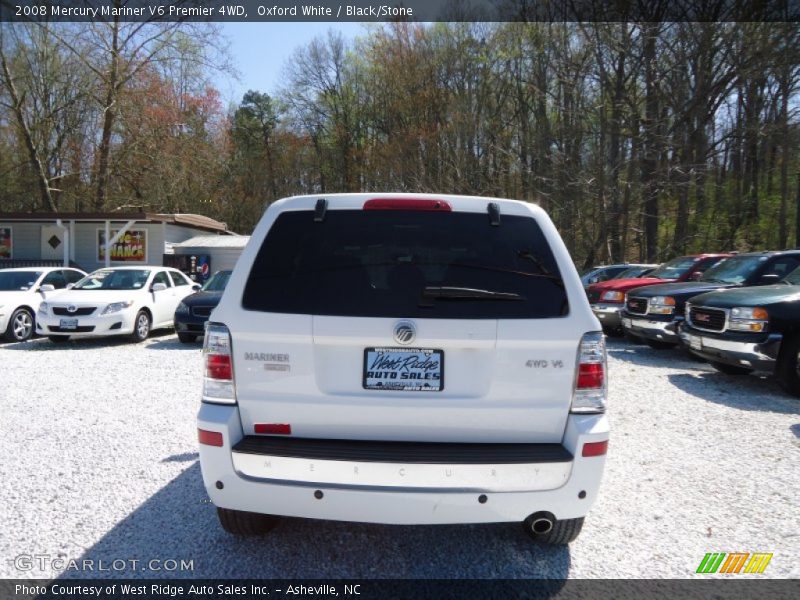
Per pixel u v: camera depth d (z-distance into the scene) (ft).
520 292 8.92
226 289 9.13
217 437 8.71
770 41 76.33
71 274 43.98
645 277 42.34
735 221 96.48
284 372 8.79
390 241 9.17
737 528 11.65
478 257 9.09
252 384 8.86
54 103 98.43
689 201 95.91
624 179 84.89
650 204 92.58
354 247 9.16
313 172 166.71
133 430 17.72
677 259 42.83
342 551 10.62
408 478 8.41
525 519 9.04
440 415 8.71
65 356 32.30
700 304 25.38
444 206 9.39
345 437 8.84
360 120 155.02
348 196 9.55
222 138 125.90
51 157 104.22
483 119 112.78
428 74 125.49
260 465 8.61
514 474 8.48
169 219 72.79
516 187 107.24
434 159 116.88
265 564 10.13
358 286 8.89
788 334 22.22
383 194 9.57
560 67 90.38
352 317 8.68
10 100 92.58
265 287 9.00
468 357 8.76
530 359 8.75
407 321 8.63
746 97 88.02
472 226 9.32
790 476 14.39
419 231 9.23
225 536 11.10
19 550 10.50
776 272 30.50
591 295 41.24
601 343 9.00
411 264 9.02
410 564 10.19
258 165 169.17
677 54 80.64
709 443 16.92
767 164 102.58
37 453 15.58
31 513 11.96
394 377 8.73
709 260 38.96
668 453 16.06
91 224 74.74
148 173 98.37
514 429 8.82
